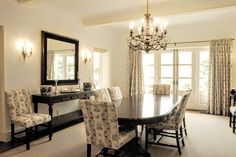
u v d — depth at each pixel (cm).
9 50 358
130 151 298
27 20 390
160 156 300
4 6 347
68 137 379
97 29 611
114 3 416
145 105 324
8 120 359
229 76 562
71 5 427
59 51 469
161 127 316
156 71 682
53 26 451
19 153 306
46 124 392
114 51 710
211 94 580
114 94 428
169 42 641
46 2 405
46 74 434
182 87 652
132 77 673
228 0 378
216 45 571
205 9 397
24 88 382
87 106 242
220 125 466
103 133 242
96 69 681
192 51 635
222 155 303
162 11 436
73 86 515
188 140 368
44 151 314
